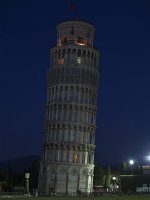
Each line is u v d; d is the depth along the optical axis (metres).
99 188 145.12
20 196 90.81
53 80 124.62
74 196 96.88
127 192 111.06
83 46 125.75
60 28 130.62
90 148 120.69
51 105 122.81
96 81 127.12
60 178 115.19
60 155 117.06
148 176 120.25
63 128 119.12
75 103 120.75
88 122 121.75
